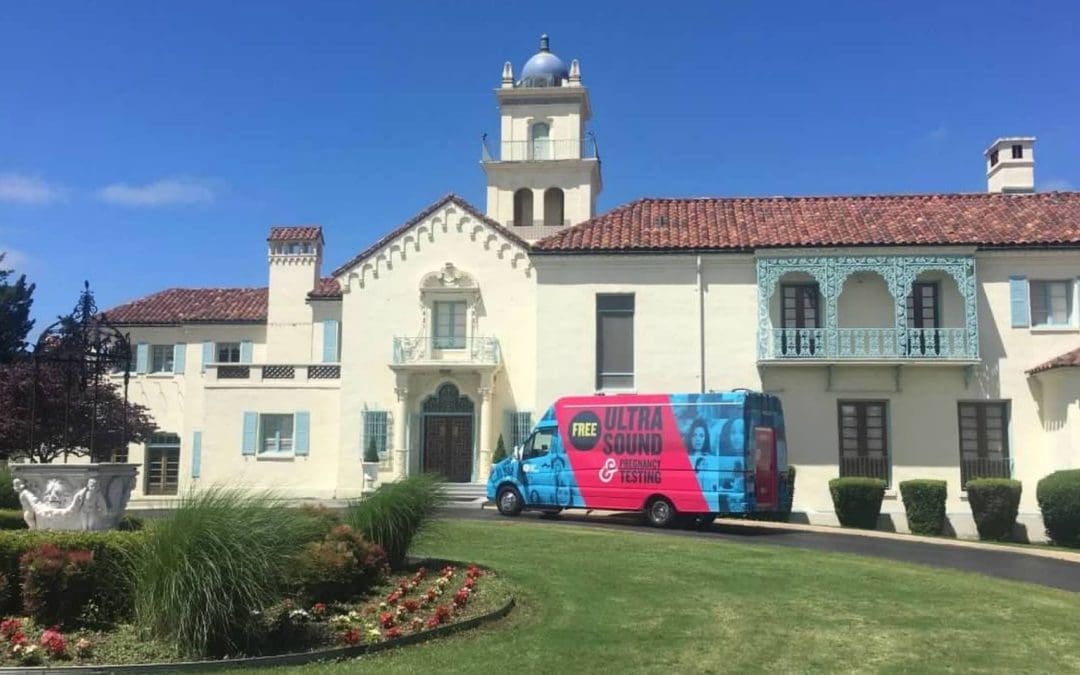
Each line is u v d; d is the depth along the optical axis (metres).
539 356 27.66
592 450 21.52
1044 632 10.57
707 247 27.22
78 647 8.54
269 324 38.31
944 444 26.03
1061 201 28.64
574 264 27.92
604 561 14.59
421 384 30.58
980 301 26.42
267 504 9.79
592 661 8.90
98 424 24.84
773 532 20.41
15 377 23.89
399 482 13.78
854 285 27.19
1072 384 24.17
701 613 11.09
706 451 20.17
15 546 9.67
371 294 31.16
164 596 8.71
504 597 11.53
